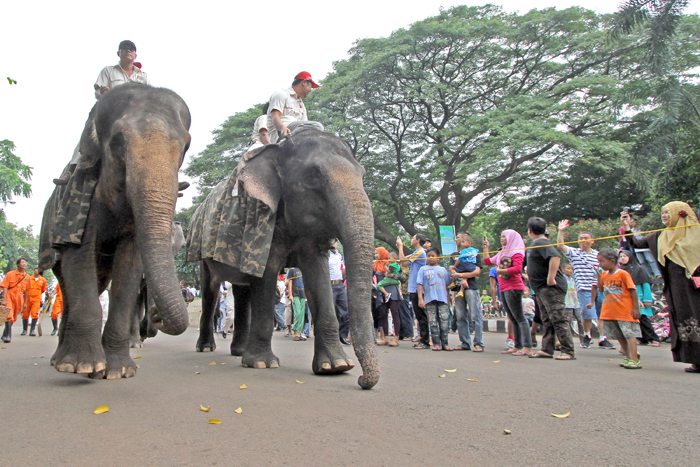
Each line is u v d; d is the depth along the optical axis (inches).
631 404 145.7
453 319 538.6
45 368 205.0
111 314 179.6
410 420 122.3
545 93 1035.3
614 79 984.3
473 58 1109.1
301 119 243.1
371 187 1175.0
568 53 1071.0
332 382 175.9
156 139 153.2
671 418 128.3
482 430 114.5
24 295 521.0
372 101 1110.4
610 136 1029.8
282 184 200.2
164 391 152.7
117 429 110.7
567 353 270.7
